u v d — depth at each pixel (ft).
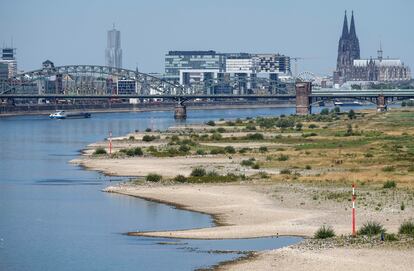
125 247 536.83
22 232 592.19
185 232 580.30
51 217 654.53
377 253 481.87
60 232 591.37
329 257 476.13
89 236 574.97
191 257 502.38
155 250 525.75
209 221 627.46
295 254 486.79
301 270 454.40
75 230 597.93
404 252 483.10
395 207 642.22
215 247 529.86
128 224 620.49
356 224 579.48
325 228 555.69
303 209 655.76
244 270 461.78
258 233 568.00
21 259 506.48
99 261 498.69
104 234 581.94
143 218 646.74
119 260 499.92
